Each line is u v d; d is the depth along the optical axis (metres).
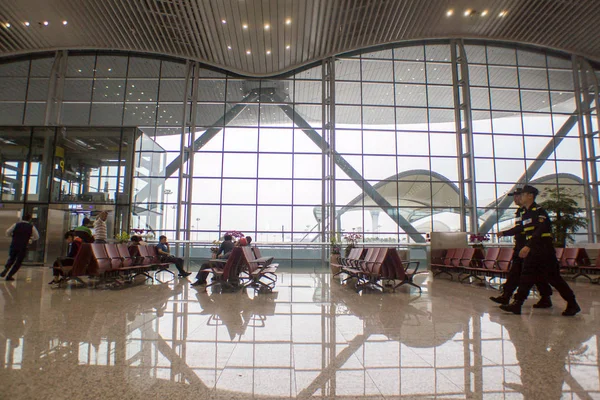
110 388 2.01
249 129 15.36
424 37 14.69
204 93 15.55
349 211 15.05
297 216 15.02
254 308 4.75
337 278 9.34
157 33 13.18
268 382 2.14
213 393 1.97
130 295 5.87
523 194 4.73
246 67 15.09
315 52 14.61
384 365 2.47
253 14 11.82
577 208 14.17
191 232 14.70
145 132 15.14
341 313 4.42
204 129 15.30
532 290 6.90
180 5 11.62
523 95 16.20
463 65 15.35
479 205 15.46
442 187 15.34
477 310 4.71
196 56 14.66
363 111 15.65
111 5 11.84
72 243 7.47
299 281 8.52
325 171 14.98
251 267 6.77
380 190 15.23
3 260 12.82
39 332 3.29
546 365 2.47
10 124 14.19
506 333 3.39
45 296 5.57
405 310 4.66
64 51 14.98
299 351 2.79
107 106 15.20
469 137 15.03
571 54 16.34
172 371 2.31
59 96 14.86
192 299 5.51
